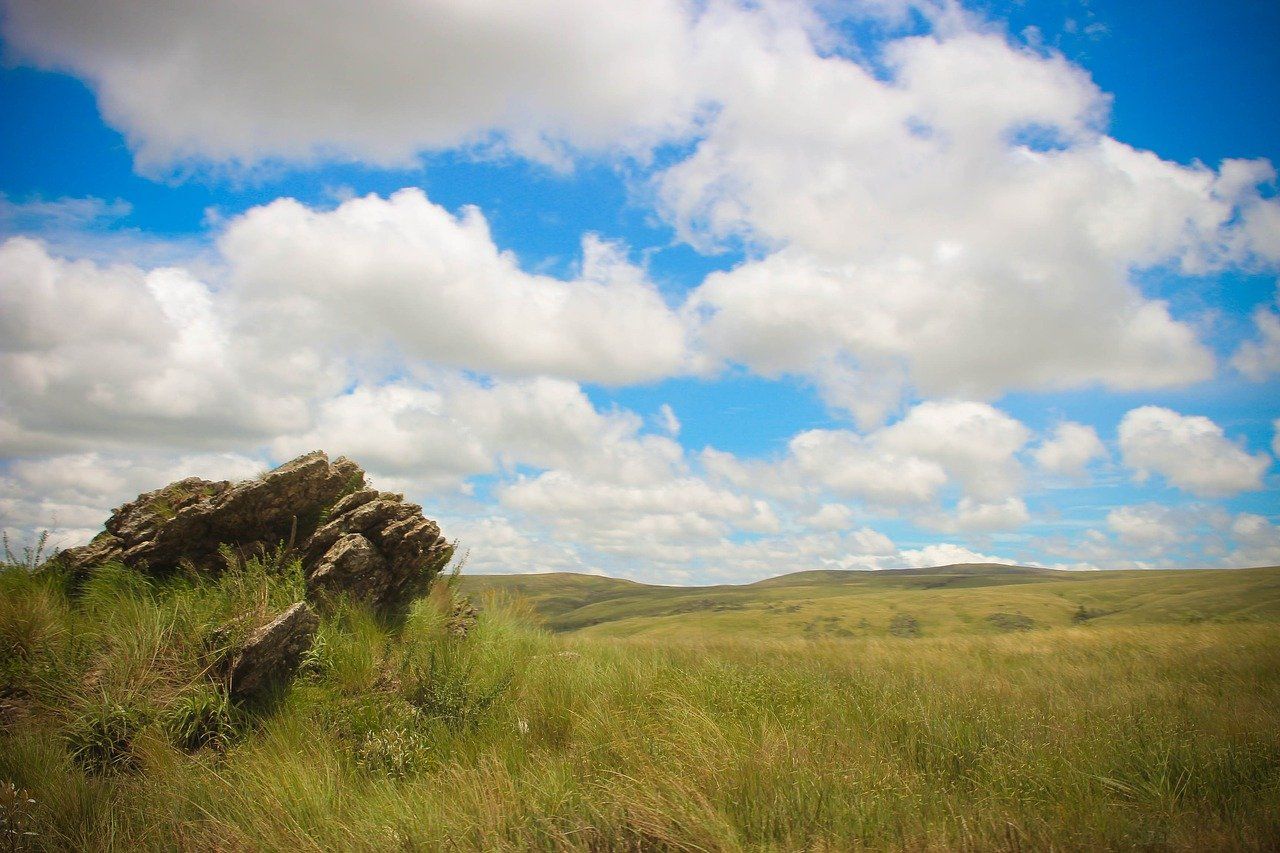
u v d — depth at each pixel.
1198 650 14.94
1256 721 7.25
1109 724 7.15
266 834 4.67
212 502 9.49
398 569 10.54
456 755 6.37
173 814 4.96
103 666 7.04
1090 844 4.24
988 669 13.44
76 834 4.67
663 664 10.04
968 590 190.62
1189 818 4.85
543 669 9.50
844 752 6.12
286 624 7.30
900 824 4.57
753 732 6.68
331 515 10.47
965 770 5.99
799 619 158.38
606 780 5.44
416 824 4.71
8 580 8.31
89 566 8.98
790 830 4.46
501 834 4.57
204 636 7.43
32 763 5.46
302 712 6.94
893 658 14.87
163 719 6.41
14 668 6.77
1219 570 185.62
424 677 7.90
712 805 4.82
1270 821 4.59
